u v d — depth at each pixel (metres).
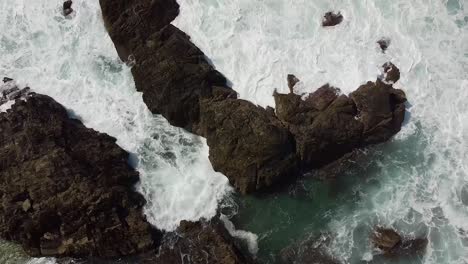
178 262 24.52
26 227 24.30
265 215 25.83
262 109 26.72
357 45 28.33
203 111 26.34
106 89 28.69
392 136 27.14
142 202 25.89
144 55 27.56
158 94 27.09
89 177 25.03
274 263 24.66
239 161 25.48
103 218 24.61
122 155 26.62
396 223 25.20
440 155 26.67
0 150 25.62
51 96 28.56
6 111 27.45
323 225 25.44
